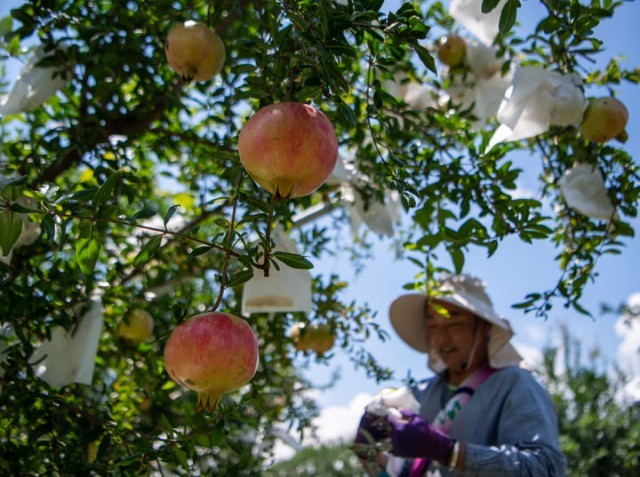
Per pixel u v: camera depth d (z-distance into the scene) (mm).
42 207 1478
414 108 2846
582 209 2350
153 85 2605
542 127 2221
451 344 2697
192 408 2377
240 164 1617
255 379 2697
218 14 2328
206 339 1267
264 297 2217
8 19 2502
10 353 1914
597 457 5840
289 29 1642
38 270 2119
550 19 2129
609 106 2227
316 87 1512
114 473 2029
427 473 2475
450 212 2219
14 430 2154
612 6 2230
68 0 2543
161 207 3354
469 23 2539
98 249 1419
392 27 1535
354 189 2619
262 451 2838
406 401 2619
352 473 6695
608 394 6543
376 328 2811
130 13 2643
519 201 2105
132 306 2465
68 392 2225
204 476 2062
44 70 2471
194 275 2828
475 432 2471
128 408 2395
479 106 2771
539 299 2299
